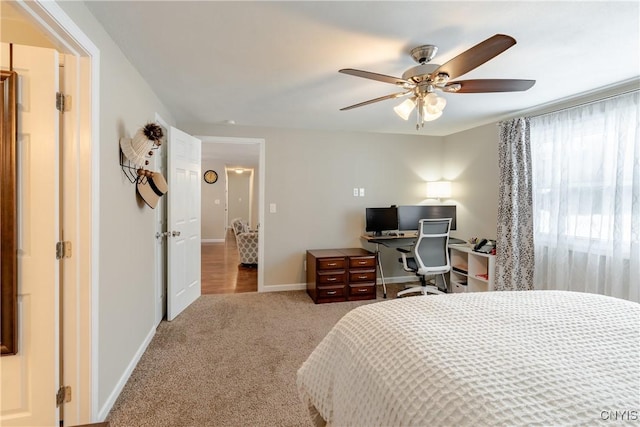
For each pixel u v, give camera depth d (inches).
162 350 104.3
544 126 126.3
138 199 96.3
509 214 135.2
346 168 182.1
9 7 47.9
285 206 174.9
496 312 56.1
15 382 59.4
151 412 73.7
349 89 111.3
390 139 187.5
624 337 46.8
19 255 58.8
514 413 30.6
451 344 43.5
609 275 104.0
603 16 65.6
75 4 58.3
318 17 67.0
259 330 121.2
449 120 153.5
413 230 173.0
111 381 75.5
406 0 60.8
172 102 127.6
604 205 106.0
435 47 79.2
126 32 72.9
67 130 62.5
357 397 45.4
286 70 94.8
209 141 167.0
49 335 60.3
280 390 83.2
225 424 70.3
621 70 93.0
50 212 59.7
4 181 56.6
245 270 225.1
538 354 41.4
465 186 175.2
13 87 56.7
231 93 116.3
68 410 63.8
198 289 159.3
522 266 131.8
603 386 34.8
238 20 68.1
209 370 92.4
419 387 36.9
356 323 54.9
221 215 366.3
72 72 62.5
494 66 90.7
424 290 161.3
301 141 175.6
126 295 85.9
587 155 111.0
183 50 82.2
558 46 78.7
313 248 179.3
